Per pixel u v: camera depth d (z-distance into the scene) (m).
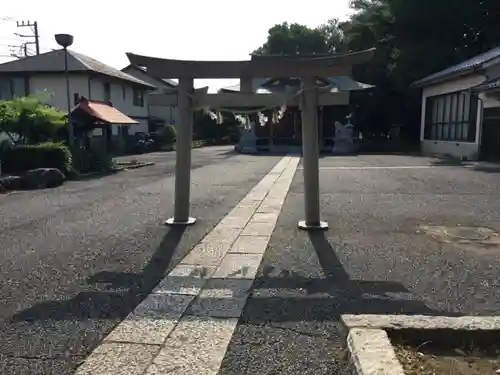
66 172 11.63
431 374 2.13
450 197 8.05
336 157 18.66
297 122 25.55
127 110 27.36
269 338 2.71
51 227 5.89
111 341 2.68
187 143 5.89
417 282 3.71
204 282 3.72
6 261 4.37
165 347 2.60
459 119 18.34
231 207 7.20
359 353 2.17
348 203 7.45
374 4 28.25
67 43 12.98
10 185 9.59
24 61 23.48
